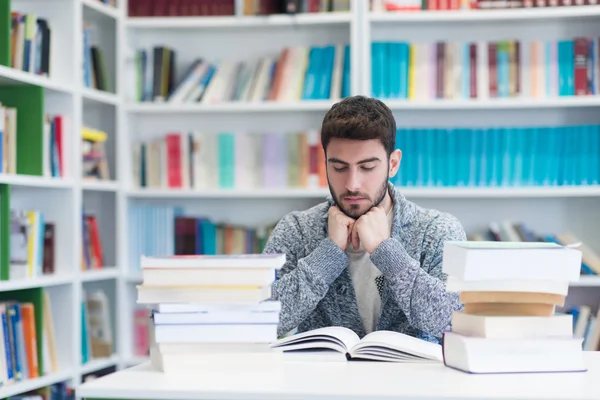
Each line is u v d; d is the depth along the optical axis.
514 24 4.25
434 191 3.99
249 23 4.19
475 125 4.25
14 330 3.38
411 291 2.04
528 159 4.02
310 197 4.36
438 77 4.06
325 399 1.43
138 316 4.29
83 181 3.86
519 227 4.12
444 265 1.72
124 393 1.48
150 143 4.27
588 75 4.01
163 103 4.23
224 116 4.44
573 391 1.44
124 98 4.26
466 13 4.02
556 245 1.70
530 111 4.24
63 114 3.78
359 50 4.08
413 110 4.27
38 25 3.64
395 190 2.35
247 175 4.20
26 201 3.80
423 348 1.79
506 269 1.63
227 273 1.65
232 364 1.65
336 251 2.17
